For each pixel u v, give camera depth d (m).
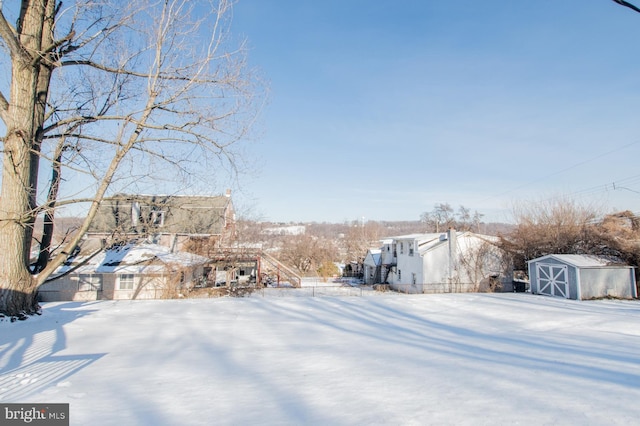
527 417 3.38
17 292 9.48
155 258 19.52
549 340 8.03
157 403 3.88
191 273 21.70
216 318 10.96
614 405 3.67
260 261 28.33
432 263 24.52
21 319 9.38
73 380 4.76
